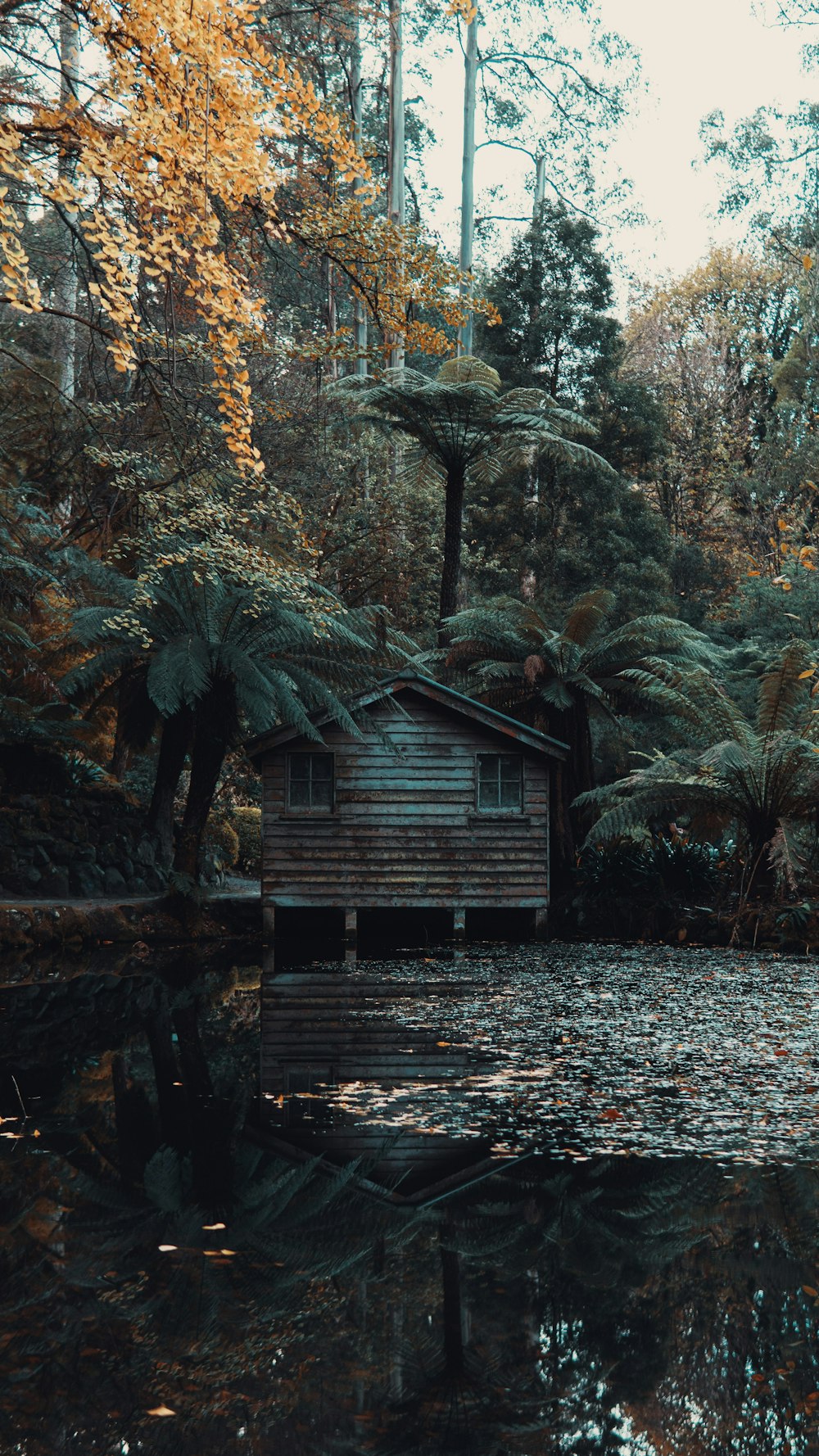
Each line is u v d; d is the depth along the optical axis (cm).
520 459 2748
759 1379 295
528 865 1509
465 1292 353
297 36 1327
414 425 1786
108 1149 511
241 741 1504
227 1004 931
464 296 943
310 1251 388
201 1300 344
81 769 1538
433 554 2395
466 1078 651
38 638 1552
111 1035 790
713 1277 365
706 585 3444
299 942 1496
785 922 1352
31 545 1398
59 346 1630
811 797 1412
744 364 3934
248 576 1184
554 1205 435
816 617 2697
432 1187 456
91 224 599
